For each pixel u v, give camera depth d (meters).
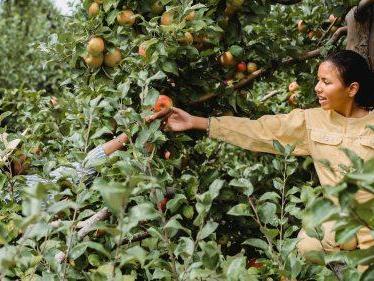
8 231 1.43
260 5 2.36
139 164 1.52
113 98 1.74
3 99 3.32
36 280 1.33
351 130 2.00
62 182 1.68
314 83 3.02
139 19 2.28
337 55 2.01
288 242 1.40
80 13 2.75
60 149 2.21
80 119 2.13
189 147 2.83
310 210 0.91
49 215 1.28
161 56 1.99
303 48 3.09
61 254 1.49
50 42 2.32
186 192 1.91
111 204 0.96
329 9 2.71
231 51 2.37
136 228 1.62
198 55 2.27
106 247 1.56
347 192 0.89
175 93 2.33
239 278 1.23
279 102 3.78
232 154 3.62
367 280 0.96
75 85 2.66
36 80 7.00
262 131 2.11
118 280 1.22
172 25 1.94
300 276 1.45
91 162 1.67
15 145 2.00
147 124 1.91
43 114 2.66
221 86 2.45
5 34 7.81
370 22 2.50
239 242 2.50
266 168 2.60
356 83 1.99
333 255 1.22
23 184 1.88
